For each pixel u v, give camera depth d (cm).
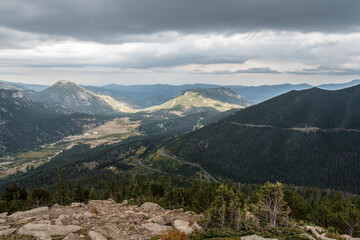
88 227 2170
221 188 2875
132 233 2061
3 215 2620
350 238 2203
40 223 2195
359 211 3534
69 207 3153
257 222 2545
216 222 2547
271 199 2738
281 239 2112
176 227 2262
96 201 3638
